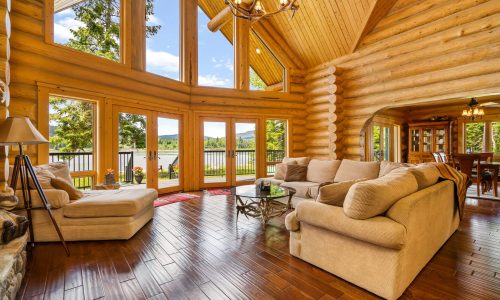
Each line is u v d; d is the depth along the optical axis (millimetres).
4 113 2418
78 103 4520
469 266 2117
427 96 4246
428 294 1720
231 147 6285
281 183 4438
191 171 5922
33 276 1968
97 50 4949
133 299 1680
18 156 2320
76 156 4512
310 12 5418
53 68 3746
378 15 4707
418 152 7855
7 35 2475
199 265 2156
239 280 1914
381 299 1671
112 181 4047
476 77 3674
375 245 1698
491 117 6934
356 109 5441
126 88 4676
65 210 2662
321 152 6488
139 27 4887
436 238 2303
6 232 1783
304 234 2193
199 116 6012
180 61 5797
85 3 4703
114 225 2719
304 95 6809
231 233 2949
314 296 1708
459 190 2875
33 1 3553
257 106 6426
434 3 4043
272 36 6375
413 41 4355
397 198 1771
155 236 2852
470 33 3654
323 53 6035
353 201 1738
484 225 3168
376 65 4930
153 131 5207
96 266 2141
